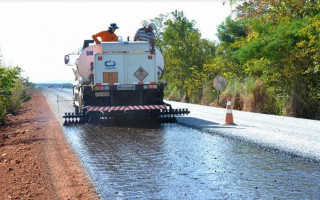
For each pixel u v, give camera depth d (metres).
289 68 18.77
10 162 7.93
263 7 24.36
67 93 50.94
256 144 9.08
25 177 6.55
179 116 16.03
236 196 5.33
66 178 6.41
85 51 14.95
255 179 6.19
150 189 5.69
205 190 5.62
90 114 13.75
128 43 14.38
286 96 18.64
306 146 8.47
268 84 19.86
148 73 14.63
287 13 22.58
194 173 6.60
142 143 9.70
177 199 5.22
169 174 6.55
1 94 15.94
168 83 33.97
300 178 6.23
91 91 14.38
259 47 19.84
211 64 27.67
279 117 15.09
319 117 17.50
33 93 53.88
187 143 9.56
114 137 10.80
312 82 18.56
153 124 13.84
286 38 19.33
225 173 6.58
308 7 21.72
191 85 28.94
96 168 7.06
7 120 17.38
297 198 5.23
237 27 28.03
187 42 33.53
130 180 6.20
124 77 14.45
